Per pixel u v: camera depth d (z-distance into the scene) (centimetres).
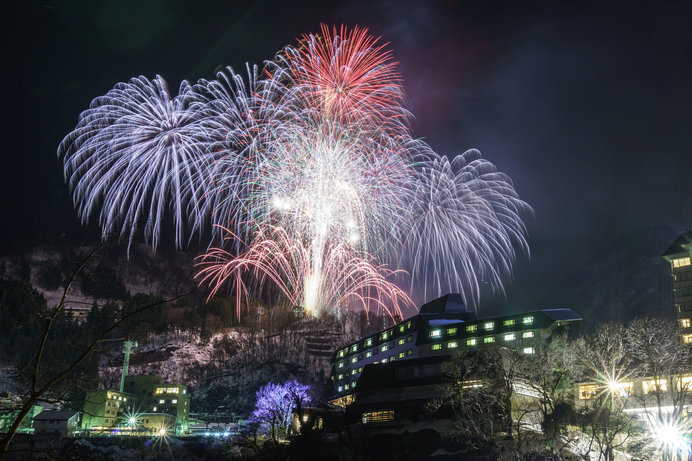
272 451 9212
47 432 11519
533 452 7206
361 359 15950
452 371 9356
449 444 7819
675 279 13788
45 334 2033
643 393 8312
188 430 15538
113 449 9825
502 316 12256
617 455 7275
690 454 6475
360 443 8688
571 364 8544
